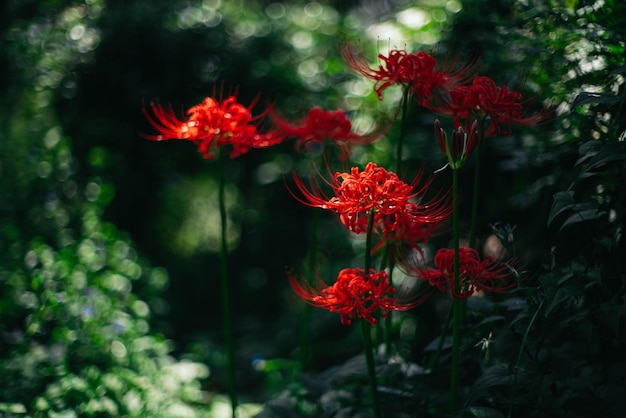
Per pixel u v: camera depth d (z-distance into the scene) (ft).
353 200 7.25
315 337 19.70
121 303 13.57
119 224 22.57
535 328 7.84
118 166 21.71
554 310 7.71
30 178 15.90
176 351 19.92
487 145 11.50
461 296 7.73
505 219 11.50
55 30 18.56
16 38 17.80
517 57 10.39
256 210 23.80
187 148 22.65
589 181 8.98
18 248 14.37
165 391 12.40
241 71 20.80
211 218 25.76
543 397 7.90
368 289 7.34
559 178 9.63
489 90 7.81
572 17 8.78
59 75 19.35
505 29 10.50
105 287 13.32
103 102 20.86
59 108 20.02
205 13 21.45
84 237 14.24
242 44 21.25
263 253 24.38
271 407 9.61
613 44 8.24
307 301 7.91
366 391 10.12
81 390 11.00
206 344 20.01
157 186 22.88
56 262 12.97
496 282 9.31
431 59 8.32
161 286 16.31
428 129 13.99
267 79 20.44
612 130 7.98
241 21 21.71
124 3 21.16
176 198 24.58
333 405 10.23
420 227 8.73
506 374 7.72
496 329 8.95
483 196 12.44
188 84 21.06
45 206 15.29
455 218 7.63
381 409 9.19
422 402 9.02
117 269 14.10
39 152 16.06
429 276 8.13
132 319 14.17
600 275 7.21
